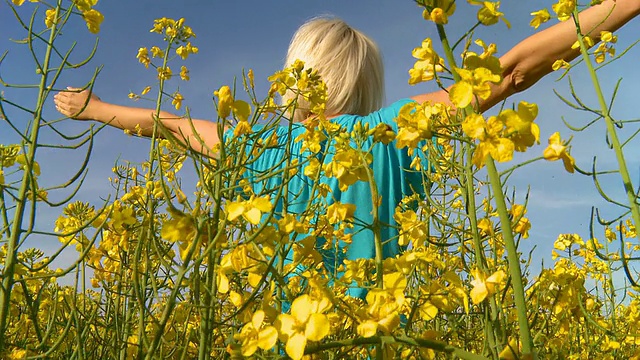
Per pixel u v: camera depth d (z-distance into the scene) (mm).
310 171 2254
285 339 1192
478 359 1097
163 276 1998
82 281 2020
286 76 2227
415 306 1396
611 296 2881
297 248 1586
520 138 1300
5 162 1893
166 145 2613
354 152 1730
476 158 1291
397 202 3434
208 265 1519
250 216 1288
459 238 1992
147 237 1719
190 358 1979
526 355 1199
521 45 3283
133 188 2449
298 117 3621
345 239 2451
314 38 4008
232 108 1485
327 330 1166
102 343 1973
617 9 3080
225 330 2021
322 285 1306
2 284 1462
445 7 1435
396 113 3455
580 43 2332
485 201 2234
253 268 1414
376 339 1211
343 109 3996
